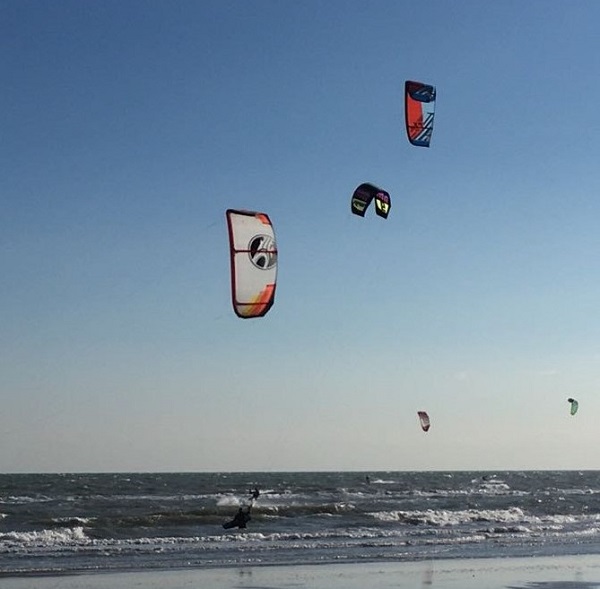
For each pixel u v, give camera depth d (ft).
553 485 333.01
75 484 302.86
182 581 65.62
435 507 176.65
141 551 88.07
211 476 479.82
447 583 65.67
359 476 492.95
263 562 77.56
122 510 154.10
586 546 97.66
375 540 102.06
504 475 547.49
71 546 93.81
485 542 100.94
